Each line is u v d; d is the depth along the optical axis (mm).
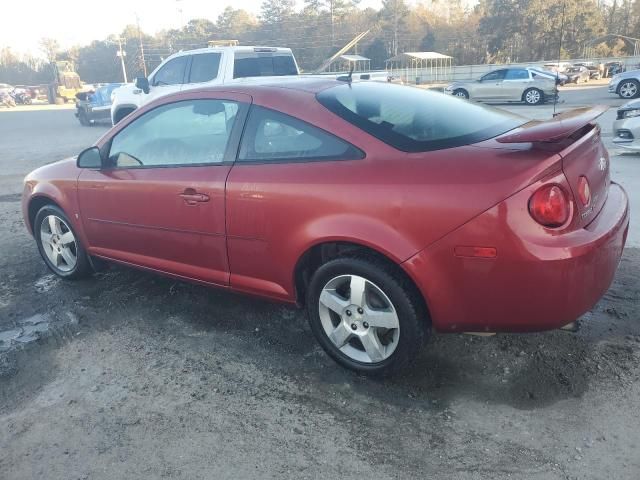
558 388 2920
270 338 3613
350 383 3074
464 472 2398
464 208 2551
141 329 3826
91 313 4109
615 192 3299
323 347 3232
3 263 5301
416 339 2863
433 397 2912
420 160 2756
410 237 2684
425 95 3605
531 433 2604
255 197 3174
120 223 4008
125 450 2648
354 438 2643
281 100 3271
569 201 2543
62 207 4418
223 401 2977
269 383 3119
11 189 8961
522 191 2477
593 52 41656
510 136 2641
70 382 3238
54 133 18828
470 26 70000
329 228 2889
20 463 2602
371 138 2932
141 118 3943
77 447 2688
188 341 3629
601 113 2861
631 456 2426
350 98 3289
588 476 2334
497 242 2510
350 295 2992
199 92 3662
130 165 3963
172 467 2521
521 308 2596
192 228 3547
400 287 2799
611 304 3750
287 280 3223
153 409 2943
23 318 4098
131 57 92125
